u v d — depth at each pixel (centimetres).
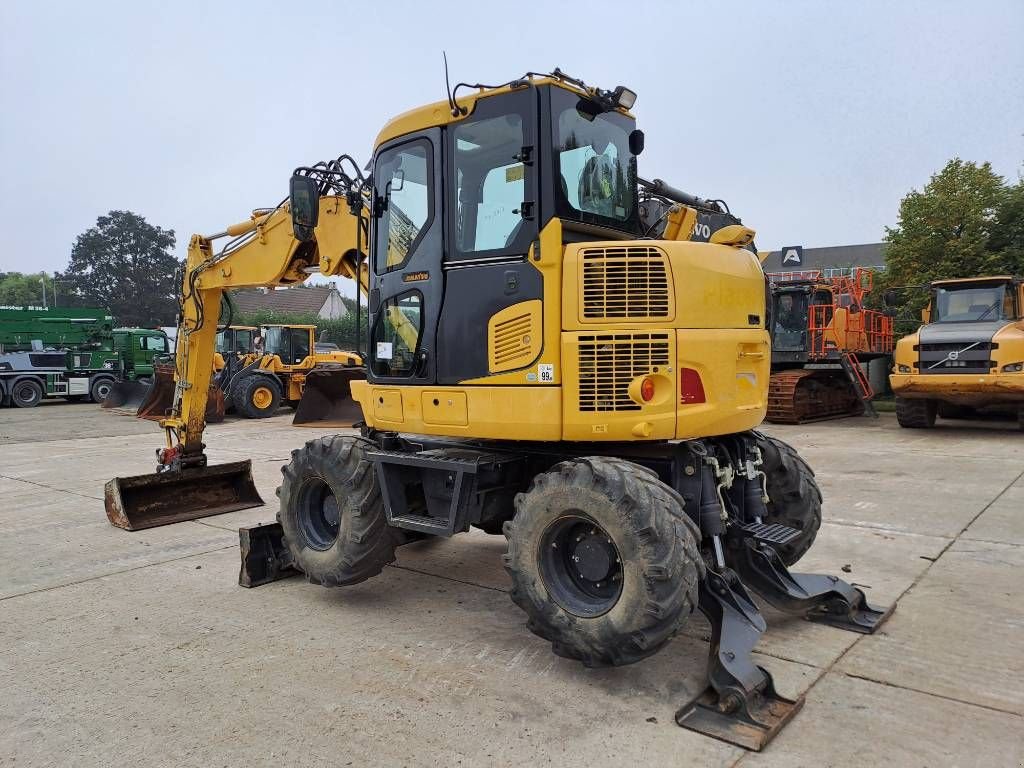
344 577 453
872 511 680
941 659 370
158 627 427
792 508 466
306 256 580
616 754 287
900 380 1231
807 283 1577
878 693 335
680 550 322
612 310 357
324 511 485
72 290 6800
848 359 1548
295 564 498
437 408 412
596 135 409
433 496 423
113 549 593
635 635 322
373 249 461
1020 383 1125
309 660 379
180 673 364
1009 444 1106
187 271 662
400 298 438
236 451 1129
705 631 414
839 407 1667
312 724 312
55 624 432
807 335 1556
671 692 340
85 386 2227
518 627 424
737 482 431
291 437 1311
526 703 330
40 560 564
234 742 299
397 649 392
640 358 355
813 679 350
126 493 671
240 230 609
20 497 802
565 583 357
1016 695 331
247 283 612
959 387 1175
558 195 372
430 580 514
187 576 525
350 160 496
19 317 2245
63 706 330
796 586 403
